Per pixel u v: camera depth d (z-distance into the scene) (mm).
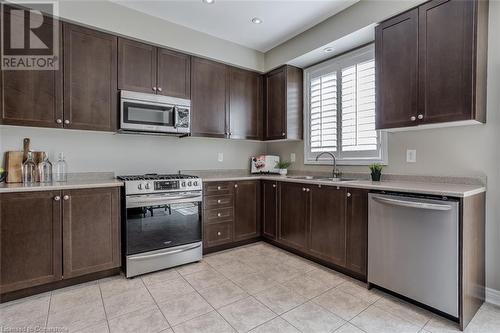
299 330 1674
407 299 1990
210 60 3266
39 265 2062
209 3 2551
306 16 2775
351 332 1652
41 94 2266
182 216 2764
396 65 2244
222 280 2371
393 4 2236
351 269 2359
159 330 1667
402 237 1948
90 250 2287
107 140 2875
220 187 3100
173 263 2643
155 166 3186
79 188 2227
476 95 1844
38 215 2057
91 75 2486
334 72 3162
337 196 2475
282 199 3121
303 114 3574
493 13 1981
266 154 4211
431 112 2027
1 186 2049
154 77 2834
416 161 2434
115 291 2164
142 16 2709
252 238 3447
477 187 1938
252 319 1787
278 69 3531
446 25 1948
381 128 2357
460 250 1677
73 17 2346
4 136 2350
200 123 3178
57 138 2598
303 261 2812
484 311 1874
